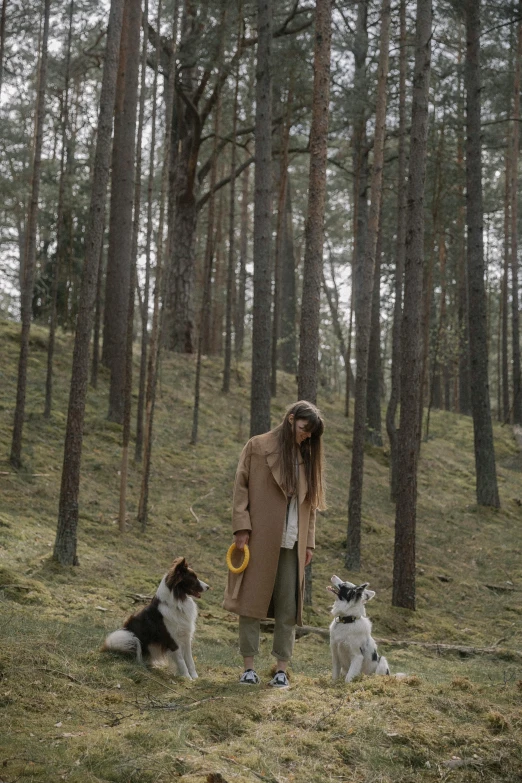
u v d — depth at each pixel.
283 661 5.41
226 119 22.42
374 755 4.03
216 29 17.36
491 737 4.38
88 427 15.72
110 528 11.89
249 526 5.39
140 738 3.94
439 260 28.66
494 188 30.69
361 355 13.09
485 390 18.67
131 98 18.42
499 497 19.33
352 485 12.91
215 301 28.72
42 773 3.42
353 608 5.68
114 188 18.77
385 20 13.35
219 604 10.09
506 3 18.64
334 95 19.47
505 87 21.78
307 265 10.87
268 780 3.66
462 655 9.19
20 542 9.87
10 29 18.02
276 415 20.52
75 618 7.30
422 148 11.93
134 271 12.70
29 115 22.67
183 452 16.31
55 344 19.75
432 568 13.64
